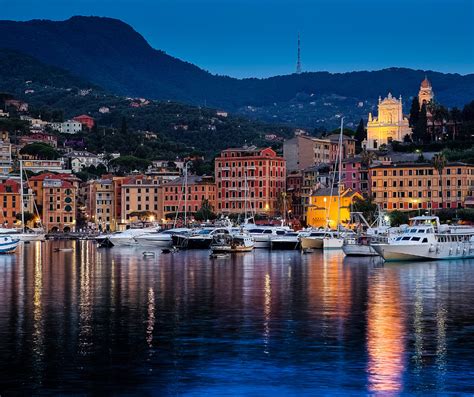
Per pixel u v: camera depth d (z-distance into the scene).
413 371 55.09
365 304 84.19
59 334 67.12
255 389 51.34
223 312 78.75
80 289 100.19
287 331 68.19
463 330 68.50
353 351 60.62
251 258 165.88
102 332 67.94
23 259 168.62
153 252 194.50
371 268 132.25
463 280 109.31
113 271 130.38
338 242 197.00
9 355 59.59
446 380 53.03
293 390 51.09
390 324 71.38
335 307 81.94
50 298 90.31
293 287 101.38
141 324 71.81
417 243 147.88
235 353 60.09
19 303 85.81
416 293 93.88
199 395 50.28
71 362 57.62
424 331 68.12
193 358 58.66
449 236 153.25
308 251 185.88
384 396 49.97
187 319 74.44
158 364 57.06
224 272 126.62
